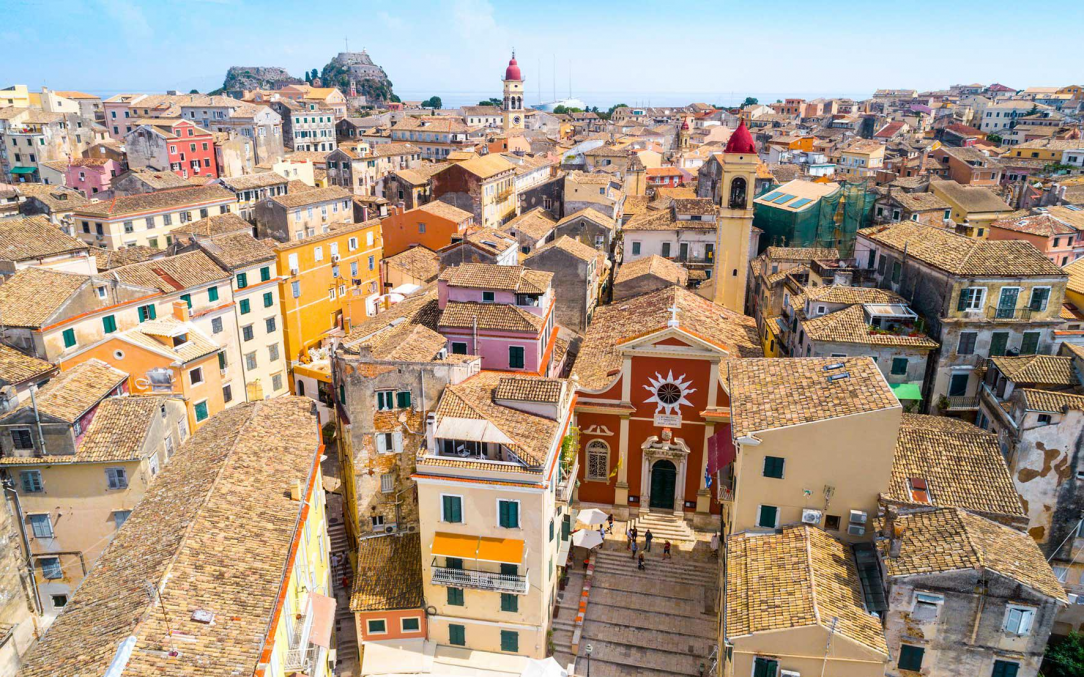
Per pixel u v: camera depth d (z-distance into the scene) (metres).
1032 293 49.66
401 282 90.12
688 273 85.88
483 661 42.09
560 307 70.88
